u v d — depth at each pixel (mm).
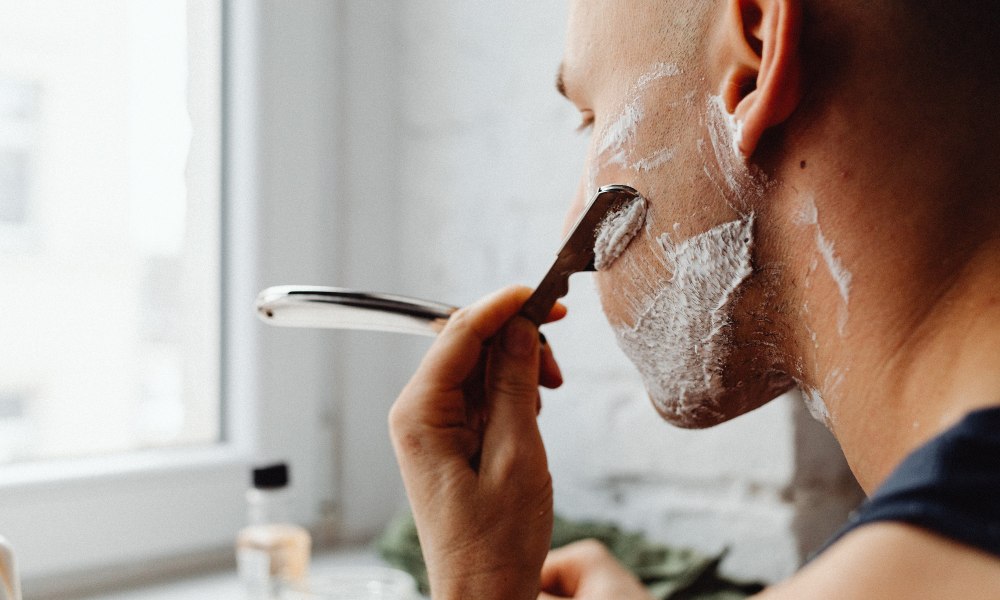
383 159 978
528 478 472
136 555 805
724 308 450
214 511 853
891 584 279
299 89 909
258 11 876
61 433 871
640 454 832
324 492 933
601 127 474
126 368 897
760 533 772
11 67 846
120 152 892
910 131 371
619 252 474
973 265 353
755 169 410
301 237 911
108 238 894
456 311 525
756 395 497
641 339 493
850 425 390
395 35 990
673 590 713
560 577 632
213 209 896
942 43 375
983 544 273
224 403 898
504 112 904
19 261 854
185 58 892
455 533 468
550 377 547
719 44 422
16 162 857
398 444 490
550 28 868
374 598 701
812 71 388
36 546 750
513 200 895
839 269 383
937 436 305
